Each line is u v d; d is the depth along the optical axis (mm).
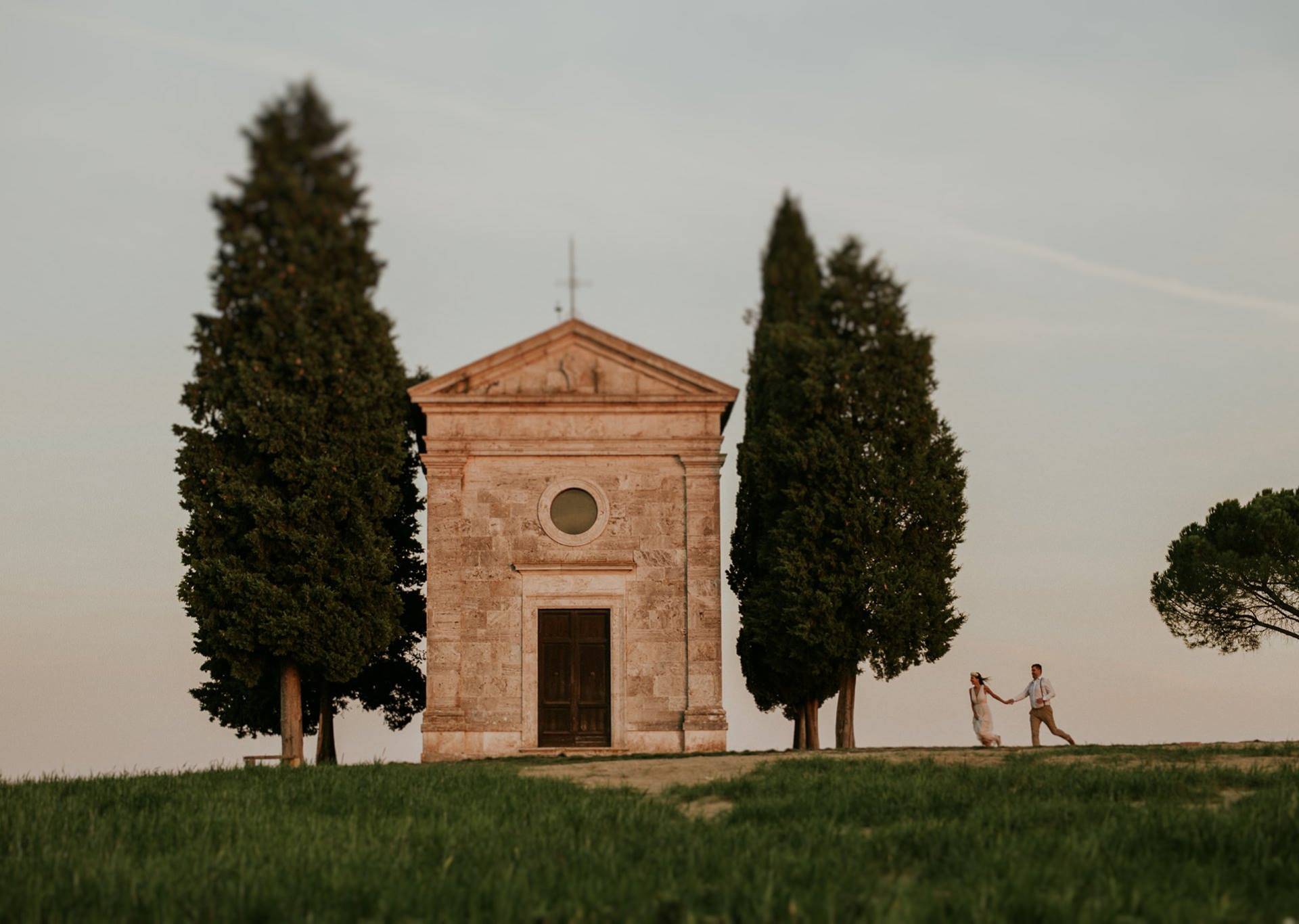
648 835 22984
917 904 17828
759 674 48250
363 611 42469
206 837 23344
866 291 46000
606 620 43156
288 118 39156
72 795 28656
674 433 43688
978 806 25250
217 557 41969
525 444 43344
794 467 44781
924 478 44719
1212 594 52906
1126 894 18094
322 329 41562
